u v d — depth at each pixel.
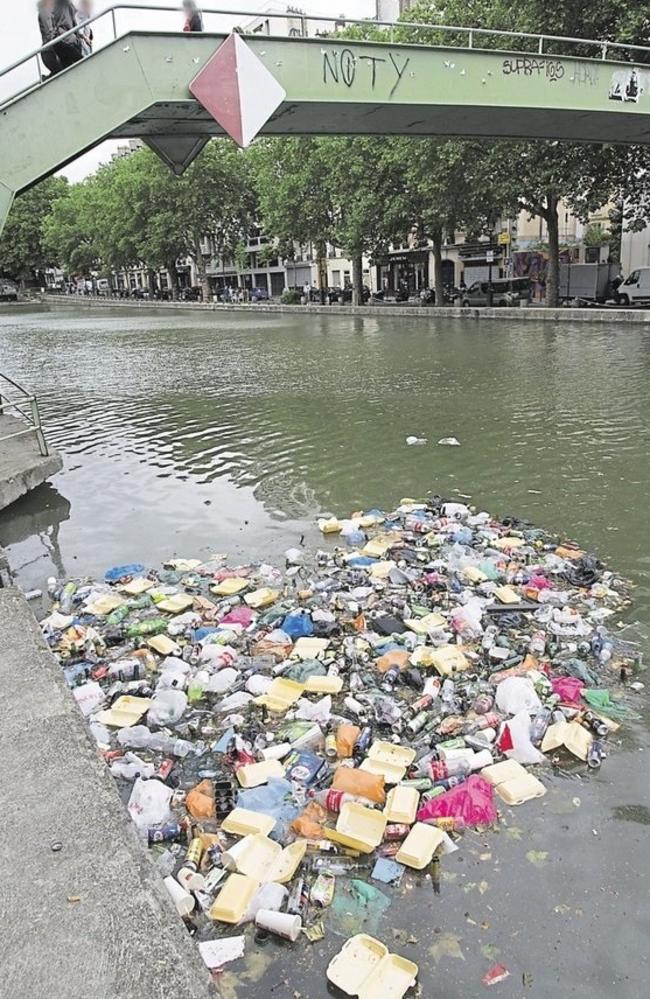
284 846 3.38
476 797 3.58
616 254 41.84
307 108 11.49
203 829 3.53
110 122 9.88
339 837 3.37
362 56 11.15
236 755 4.04
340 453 10.49
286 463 10.16
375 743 4.04
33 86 9.42
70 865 2.38
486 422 11.89
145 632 5.53
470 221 32.88
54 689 3.47
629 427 11.06
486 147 26.73
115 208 62.56
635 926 2.96
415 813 3.53
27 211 87.88
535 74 12.53
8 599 4.55
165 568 6.86
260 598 5.93
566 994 2.70
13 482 8.91
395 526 7.54
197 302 59.75
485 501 8.27
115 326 39.47
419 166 29.09
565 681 4.56
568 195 28.23
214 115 10.16
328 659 4.98
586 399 13.19
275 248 51.03
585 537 7.08
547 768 3.88
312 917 3.02
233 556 7.05
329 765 3.94
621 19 19.91
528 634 5.20
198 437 12.02
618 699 4.45
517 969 2.79
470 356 19.61
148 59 9.84
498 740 4.06
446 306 36.72
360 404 13.92
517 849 3.35
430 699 4.43
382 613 5.57
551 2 20.84
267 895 3.05
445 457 10.02
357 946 2.82
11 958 2.06
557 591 5.85
